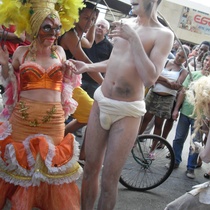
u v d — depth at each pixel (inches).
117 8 200.2
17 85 103.1
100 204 99.3
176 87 193.9
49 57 102.5
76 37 127.0
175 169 199.0
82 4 106.9
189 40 571.8
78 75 108.3
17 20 98.9
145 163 165.2
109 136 98.0
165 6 537.0
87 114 138.2
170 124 212.2
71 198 103.5
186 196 98.4
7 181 98.5
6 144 100.1
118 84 93.8
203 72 182.2
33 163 98.3
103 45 193.9
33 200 101.4
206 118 96.0
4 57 100.7
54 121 103.2
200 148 98.6
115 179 97.9
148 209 145.9
